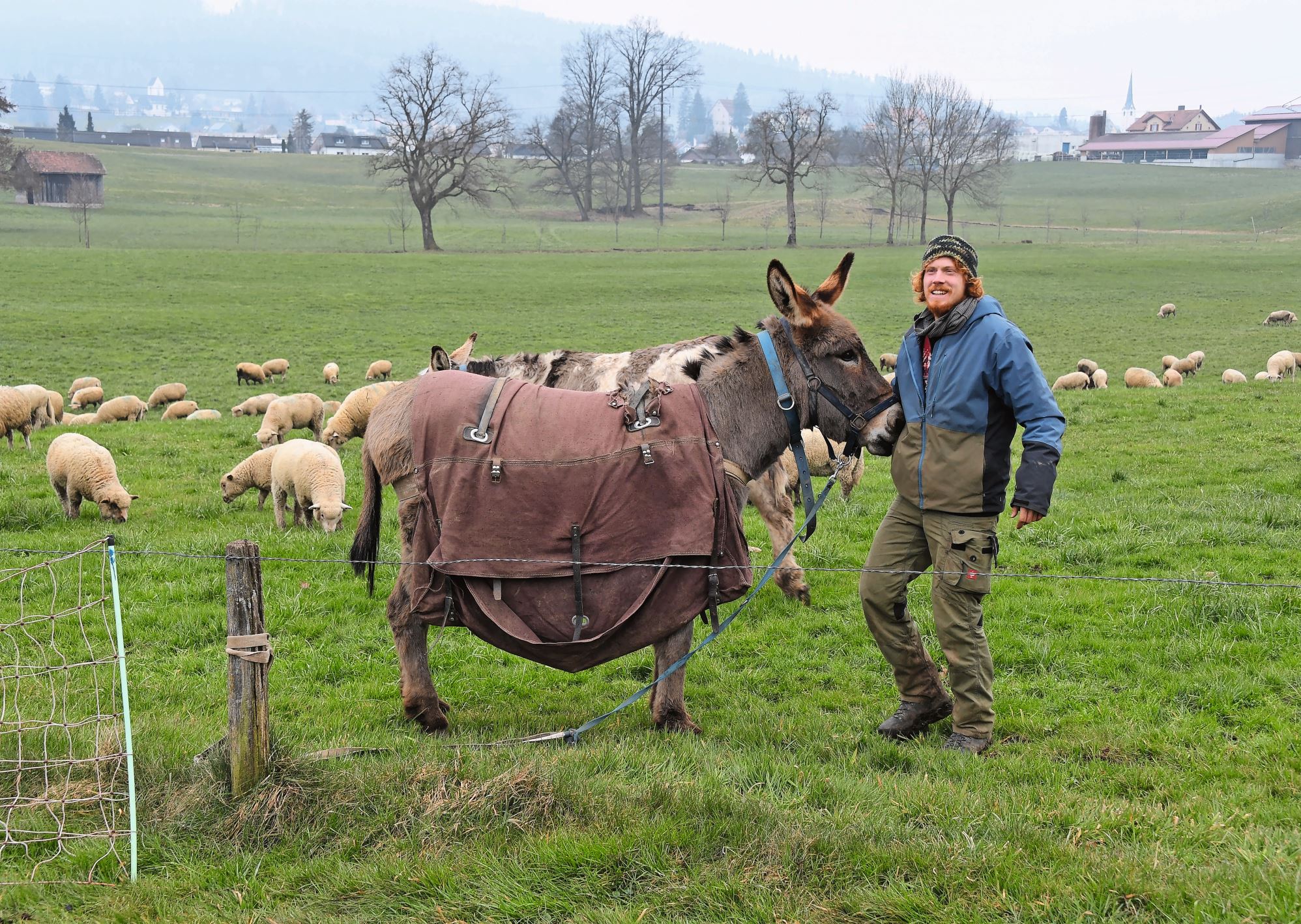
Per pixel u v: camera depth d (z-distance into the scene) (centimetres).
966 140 12081
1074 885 386
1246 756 552
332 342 4184
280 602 871
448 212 12550
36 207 10712
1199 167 16475
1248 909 358
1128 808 468
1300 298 5431
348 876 421
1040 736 604
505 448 537
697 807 457
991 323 538
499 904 398
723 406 589
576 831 443
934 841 425
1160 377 3158
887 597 580
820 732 598
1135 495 1229
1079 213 12888
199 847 454
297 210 11900
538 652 532
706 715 648
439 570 532
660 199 13325
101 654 753
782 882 402
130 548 1041
